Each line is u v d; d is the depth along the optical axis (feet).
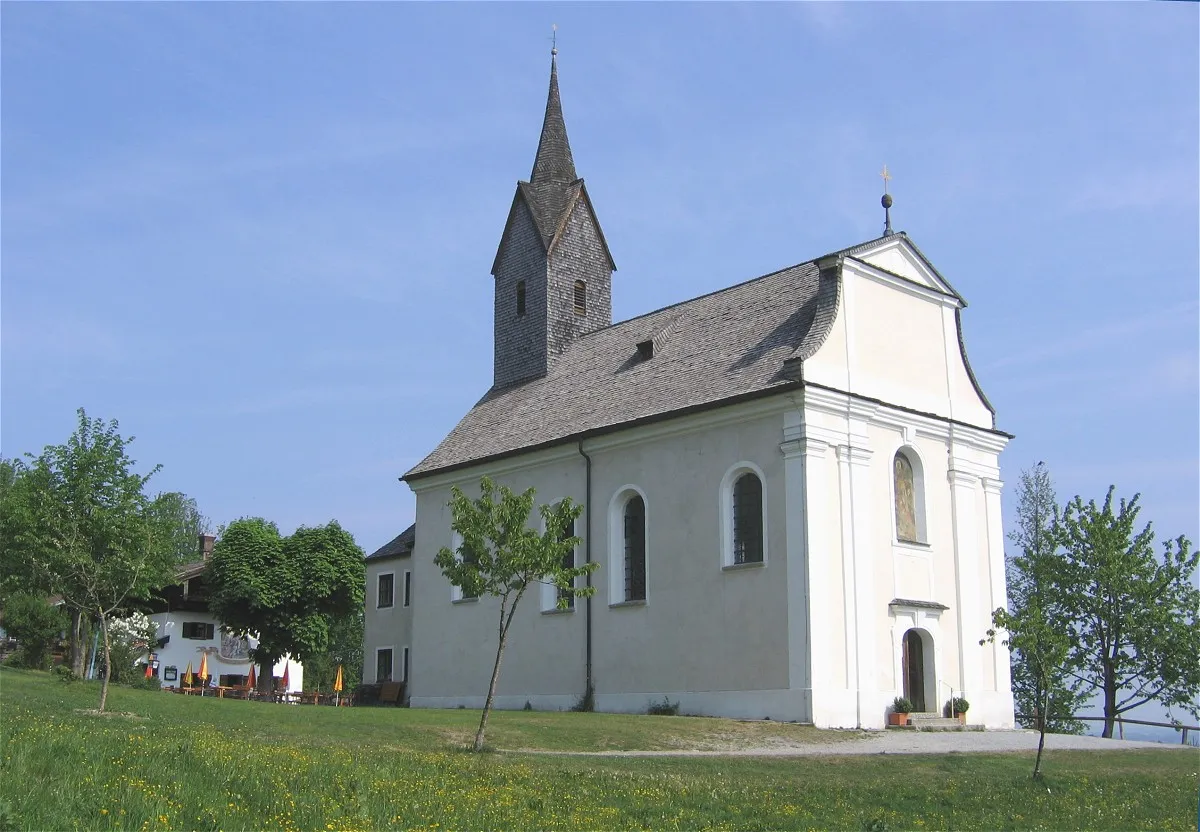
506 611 139.85
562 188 168.35
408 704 155.43
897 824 61.16
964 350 132.46
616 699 122.83
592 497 129.70
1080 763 88.02
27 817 42.52
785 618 108.47
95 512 100.37
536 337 160.66
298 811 49.75
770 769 77.20
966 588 123.65
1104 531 141.28
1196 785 78.13
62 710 88.58
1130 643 140.26
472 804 55.88
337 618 192.34
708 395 119.85
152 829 43.39
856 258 120.26
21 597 172.96
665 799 62.49
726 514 115.65
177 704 100.73
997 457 132.05
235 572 184.96
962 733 110.52
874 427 117.70
